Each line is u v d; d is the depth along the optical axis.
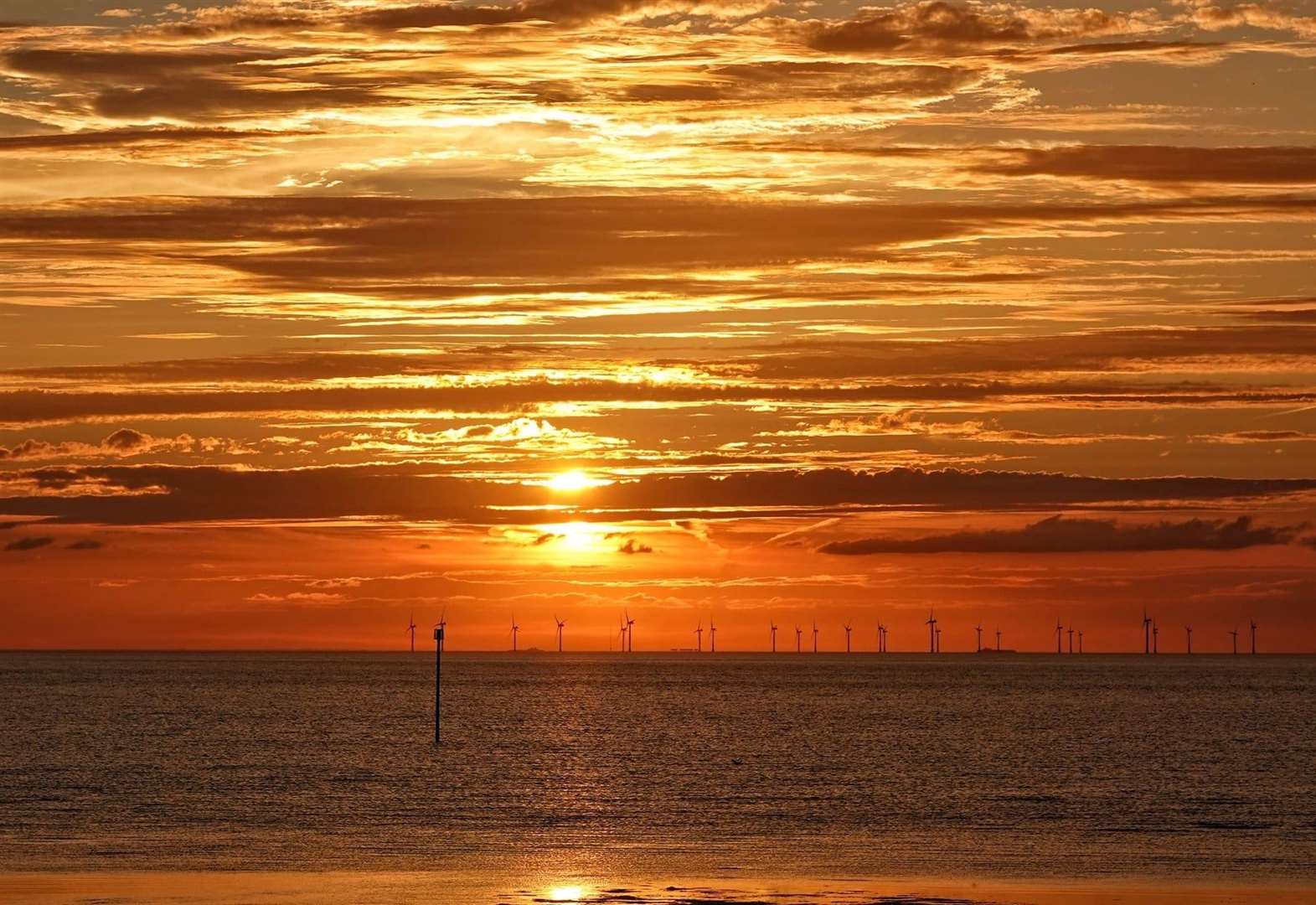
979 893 86.62
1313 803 144.00
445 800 146.50
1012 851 108.75
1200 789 157.38
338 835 118.69
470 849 109.50
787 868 99.19
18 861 101.75
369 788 159.12
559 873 95.94
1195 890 88.38
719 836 118.50
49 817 131.75
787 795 152.00
